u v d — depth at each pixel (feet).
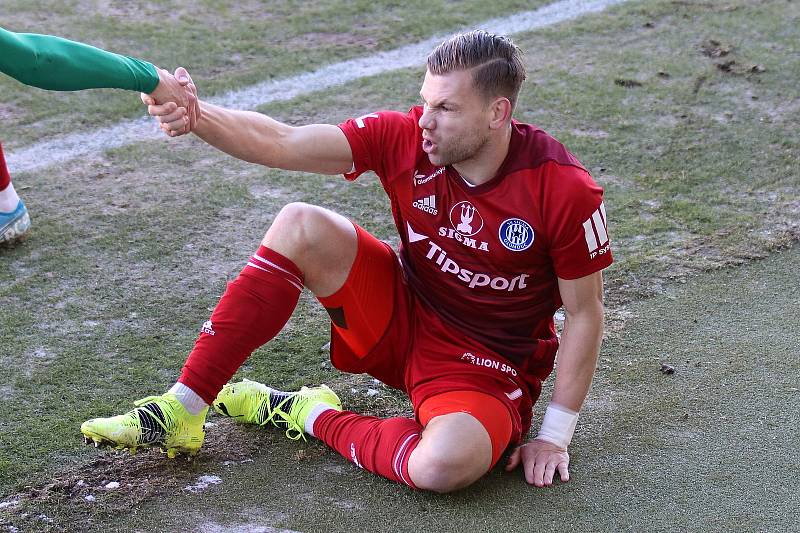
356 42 69.00
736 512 25.43
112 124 55.06
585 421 29.50
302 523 24.91
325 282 26.50
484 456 25.21
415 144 25.91
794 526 24.85
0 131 53.47
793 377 31.81
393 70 63.72
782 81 60.64
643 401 30.55
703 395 30.83
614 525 24.89
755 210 45.03
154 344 33.91
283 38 69.31
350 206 45.55
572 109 56.80
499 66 23.67
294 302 26.35
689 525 24.91
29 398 30.37
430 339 26.96
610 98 58.29
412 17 73.87
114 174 48.44
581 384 26.61
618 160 50.39
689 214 44.45
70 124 54.75
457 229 25.58
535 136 25.13
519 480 26.63
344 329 27.61
